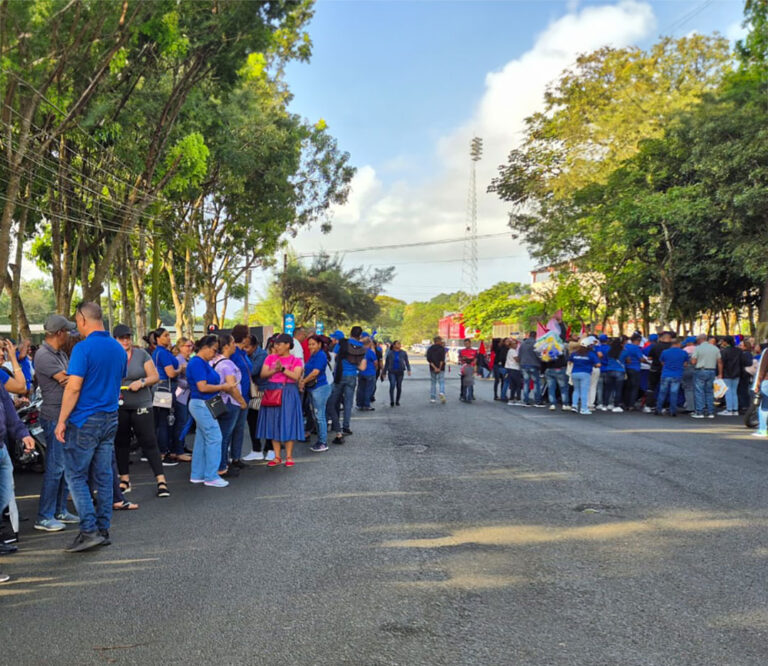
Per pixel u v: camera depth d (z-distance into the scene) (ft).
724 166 72.13
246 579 15.21
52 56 45.01
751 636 12.05
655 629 12.36
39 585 15.14
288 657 11.41
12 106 47.85
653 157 84.84
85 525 17.78
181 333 97.14
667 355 48.01
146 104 56.13
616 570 15.52
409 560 16.38
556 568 15.70
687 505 21.45
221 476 26.99
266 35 53.62
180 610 13.48
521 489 23.95
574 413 49.85
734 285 97.55
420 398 64.75
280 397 29.04
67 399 17.57
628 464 28.50
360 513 20.90
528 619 12.85
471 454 31.48
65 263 62.44
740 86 73.26
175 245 89.92
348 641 11.98
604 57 85.92
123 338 23.86
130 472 28.68
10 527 17.93
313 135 101.60
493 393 69.05
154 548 17.70
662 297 92.12
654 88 84.28
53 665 11.27
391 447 33.94
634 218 82.64
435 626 12.57
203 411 25.57
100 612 13.47
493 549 17.15
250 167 75.77
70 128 53.11
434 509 21.29
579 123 89.25
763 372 37.19
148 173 59.36
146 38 51.52
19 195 57.31
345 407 38.55
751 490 23.50
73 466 17.76
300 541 18.04
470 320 204.44
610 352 51.44
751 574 15.20
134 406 23.63
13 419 18.62
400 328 527.40
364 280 177.78
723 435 37.42
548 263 107.34
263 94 85.87
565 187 93.81
